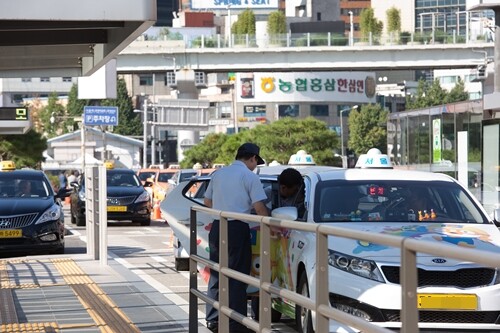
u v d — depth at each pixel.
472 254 9.59
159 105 167.38
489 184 48.16
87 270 39.31
